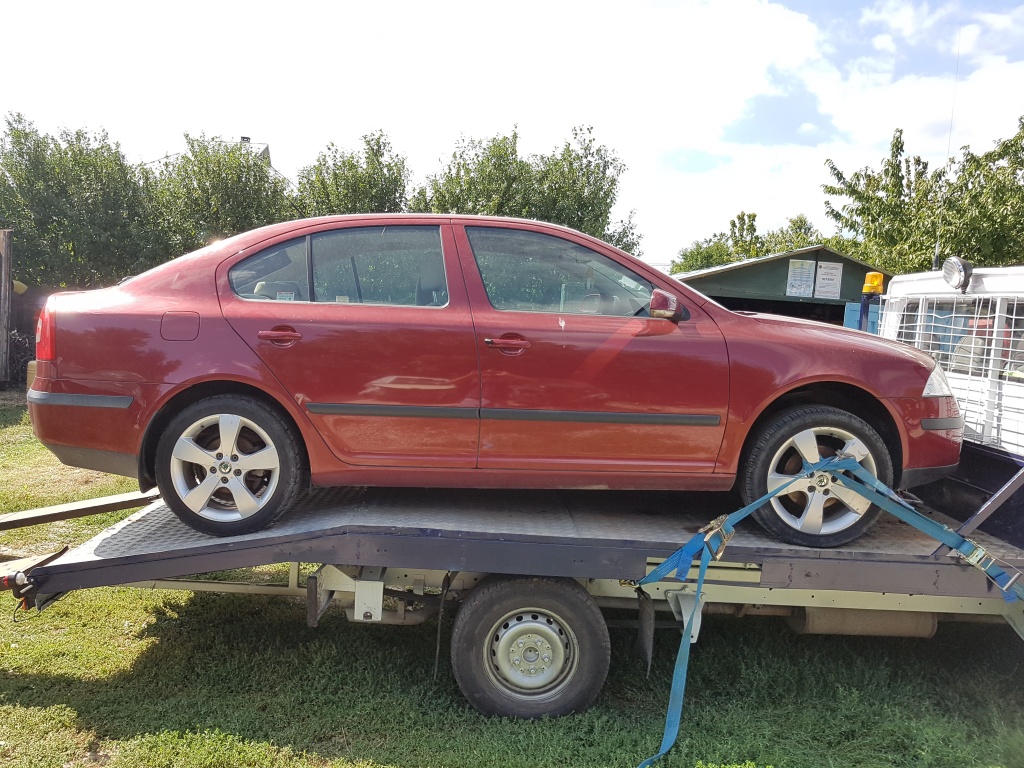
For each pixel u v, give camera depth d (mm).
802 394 3477
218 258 3277
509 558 3082
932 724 3086
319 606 3262
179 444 3088
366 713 3137
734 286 13531
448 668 3619
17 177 13492
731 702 3375
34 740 2811
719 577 3221
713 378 3230
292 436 3174
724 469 3287
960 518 3775
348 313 3195
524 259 3375
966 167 13406
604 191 16969
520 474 3232
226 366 3070
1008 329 3855
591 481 3258
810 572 3115
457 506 3590
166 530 3428
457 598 3461
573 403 3197
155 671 3449
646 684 3523
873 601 3324
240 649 3736
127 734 2879
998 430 3902
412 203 16703
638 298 3379
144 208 14570
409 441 3184
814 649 3906
